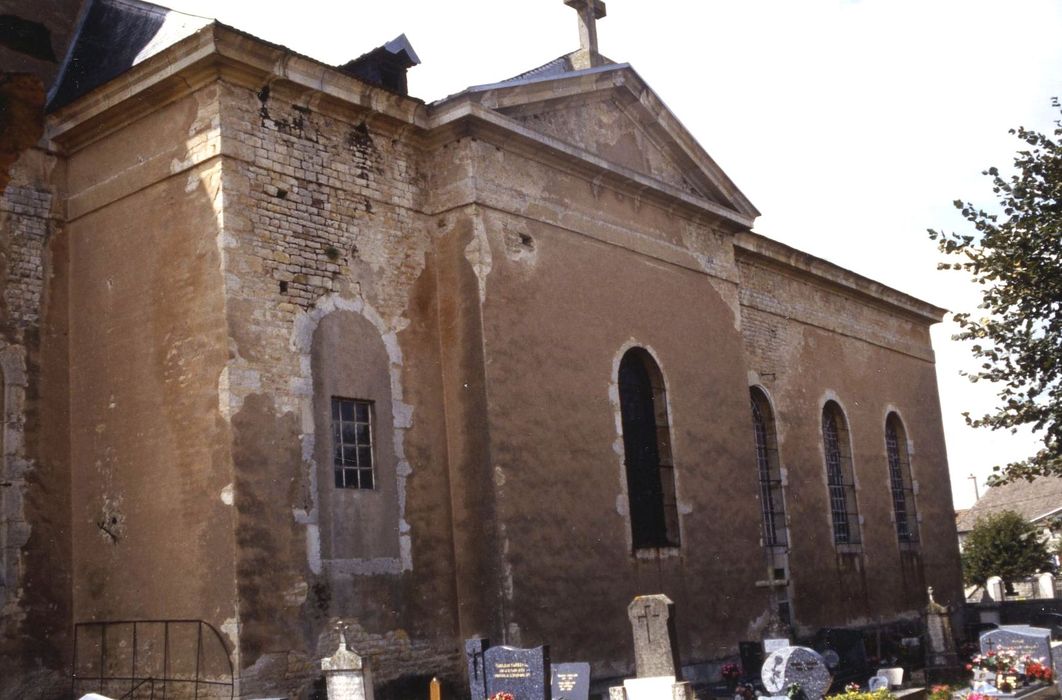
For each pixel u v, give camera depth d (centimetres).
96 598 1438
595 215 1867
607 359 1820
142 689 1365
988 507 5672
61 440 1495
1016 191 1499
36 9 1659
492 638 1530
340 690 1210
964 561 4638
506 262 1662
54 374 1505
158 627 1366
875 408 2859
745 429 2123
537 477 1628
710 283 2133
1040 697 1433
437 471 1590
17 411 1453
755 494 2106
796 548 2402
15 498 1430
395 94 1588
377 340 1546
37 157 1544
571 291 1775
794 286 2622
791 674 1396
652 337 1939
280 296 1430
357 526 1462
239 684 1281
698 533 1934
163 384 1414
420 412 1584
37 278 1511
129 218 1489
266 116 1459
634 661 1719
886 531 2772
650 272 1970
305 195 1489
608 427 1786
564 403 1711
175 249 1430
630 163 1958
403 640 1488
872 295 2902
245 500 1332
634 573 1766
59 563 1458
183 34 1476
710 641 1894
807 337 2628
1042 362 1452
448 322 1630
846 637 1989
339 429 1477
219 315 1369
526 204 1723
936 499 3062
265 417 1381
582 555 1673
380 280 1569
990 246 1489
